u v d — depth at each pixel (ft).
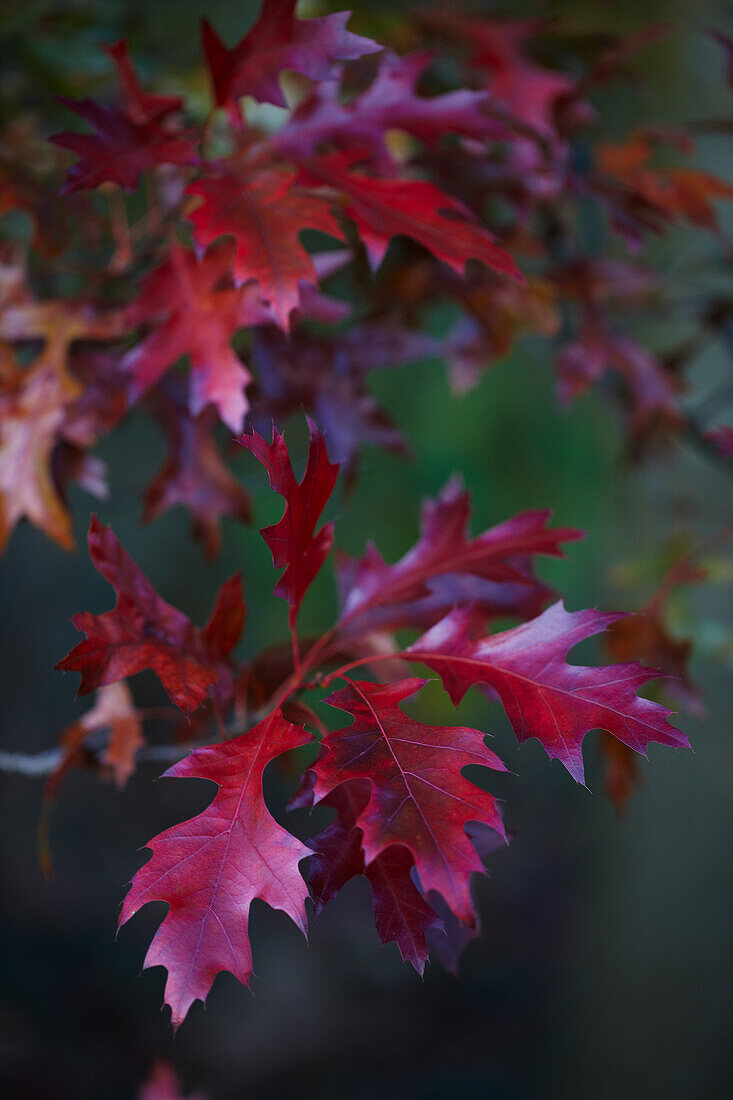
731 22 5.08
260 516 6.20
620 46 3.67
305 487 2.65
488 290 3.70
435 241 2.88
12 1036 9.71
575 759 2.61
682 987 8.66
